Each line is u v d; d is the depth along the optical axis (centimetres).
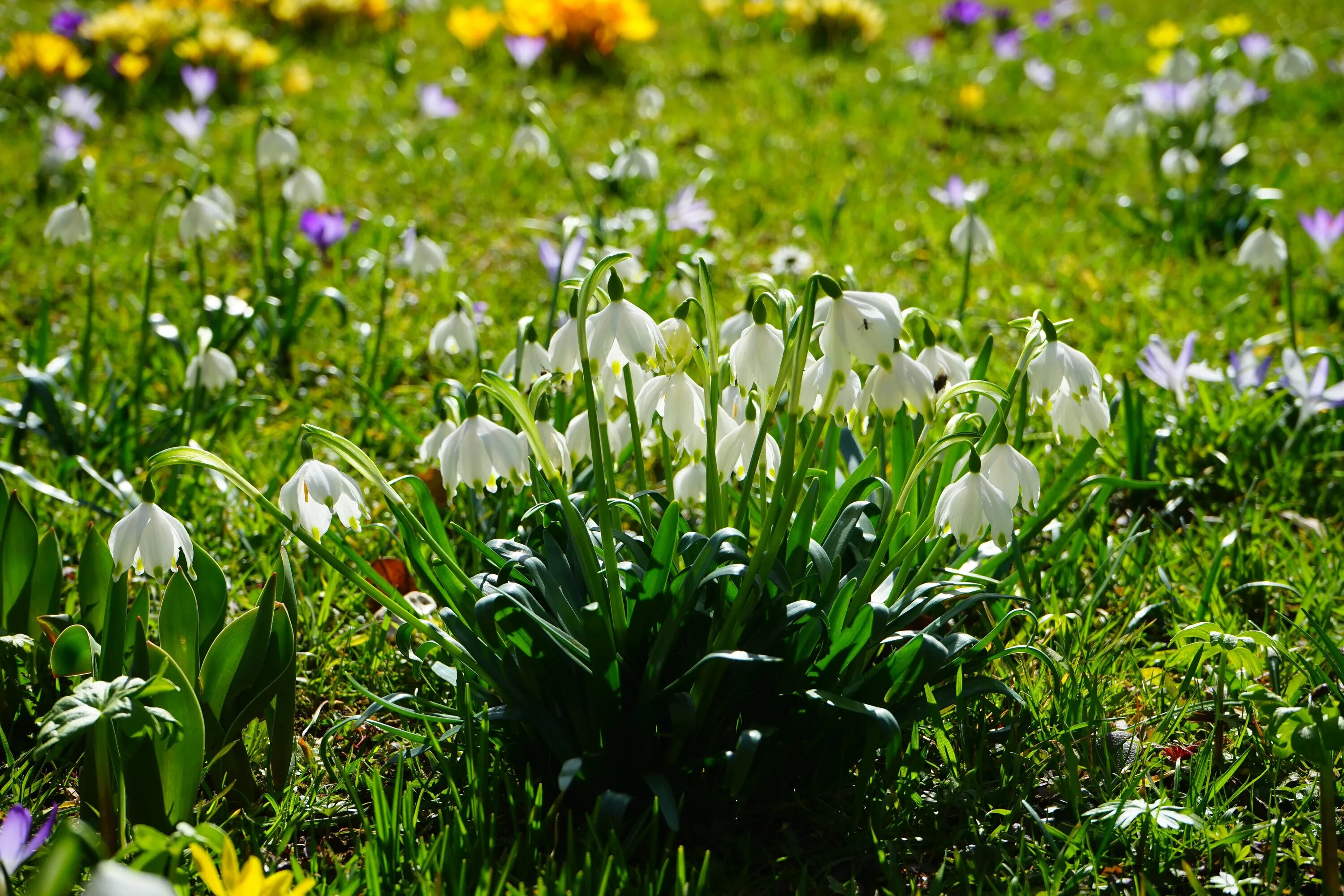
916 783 209
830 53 1070
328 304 474
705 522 206
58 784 215
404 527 202
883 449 297
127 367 409
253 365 411
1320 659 249
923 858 201
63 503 317
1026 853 198
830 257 525
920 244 552
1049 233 563
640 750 201
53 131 624
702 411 197
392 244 541
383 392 399
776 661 180
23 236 547
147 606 221
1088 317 461
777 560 205
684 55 1046
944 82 955
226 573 291
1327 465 346
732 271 517
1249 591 282
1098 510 288
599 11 942
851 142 760
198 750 190
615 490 221
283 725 209
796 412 176
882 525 229
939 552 214
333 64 973
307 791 218
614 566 192
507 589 188
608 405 220
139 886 116
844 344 165
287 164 431
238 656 205
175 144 720
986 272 516
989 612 249
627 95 890
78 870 185
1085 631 251
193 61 825
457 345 312
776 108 865
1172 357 414
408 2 1215
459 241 561
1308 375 358
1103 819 202
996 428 193
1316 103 848
